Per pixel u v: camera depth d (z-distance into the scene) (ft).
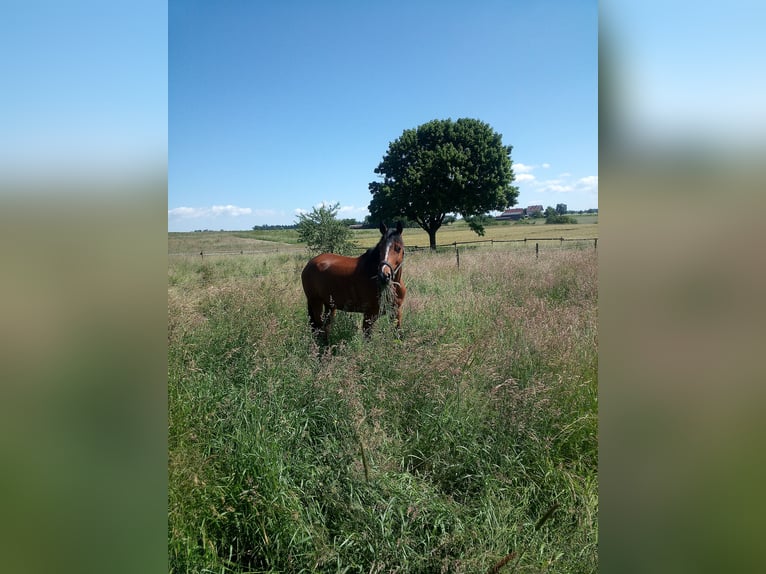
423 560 6.68
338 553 6.92
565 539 7.07
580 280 22.15
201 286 24.13
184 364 11.88
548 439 8.95
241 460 8.24
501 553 6.67
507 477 8.41
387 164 95.20
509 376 10.82
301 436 9.09
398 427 9.79
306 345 13.62
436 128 92.02
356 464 8.18
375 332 13.89
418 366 11.05
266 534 7.25
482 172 91.45
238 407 9.80
